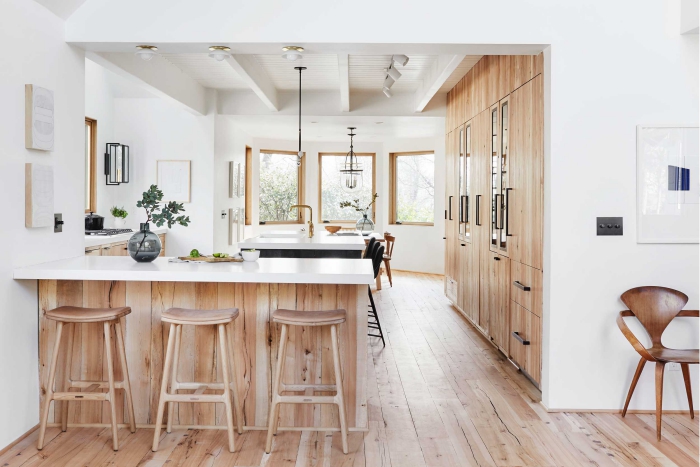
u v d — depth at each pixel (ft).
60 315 9.66
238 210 27.96
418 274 33.68
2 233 9.59
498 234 15.84
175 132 23.13
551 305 11.54
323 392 10.72
